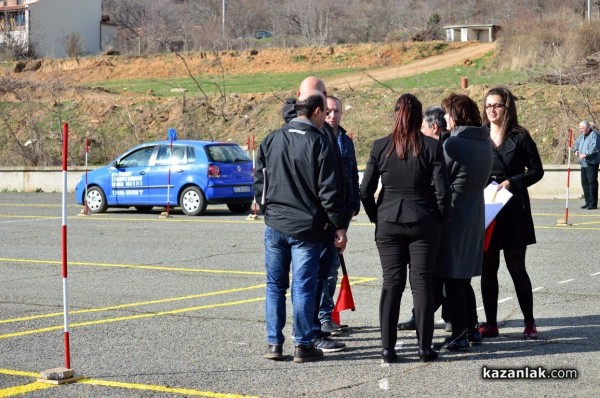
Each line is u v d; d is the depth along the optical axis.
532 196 28.59
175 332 10.21
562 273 13.77
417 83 46.22
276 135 8.74
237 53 61.38
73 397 7.70
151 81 57.78
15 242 19.03
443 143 8.91
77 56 72.75
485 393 7.64
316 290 9.35
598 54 39.28
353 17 91.62
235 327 10.45
